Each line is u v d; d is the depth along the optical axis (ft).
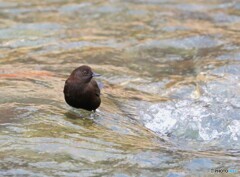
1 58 69.77
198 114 54.49
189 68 68.23
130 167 42.98
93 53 72.54
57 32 80.43
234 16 89.45
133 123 52.44
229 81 63.00
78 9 92.12
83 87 49.57
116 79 64.13
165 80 64.13
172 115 54.49
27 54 71.61
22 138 45.80
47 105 53.06
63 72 65.00
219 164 44.45
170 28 82.99
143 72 66.80
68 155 43.83
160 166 43.45
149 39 78.13
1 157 42.96
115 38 78.59
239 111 55.16
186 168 43.42
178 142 49.83
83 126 49.37
